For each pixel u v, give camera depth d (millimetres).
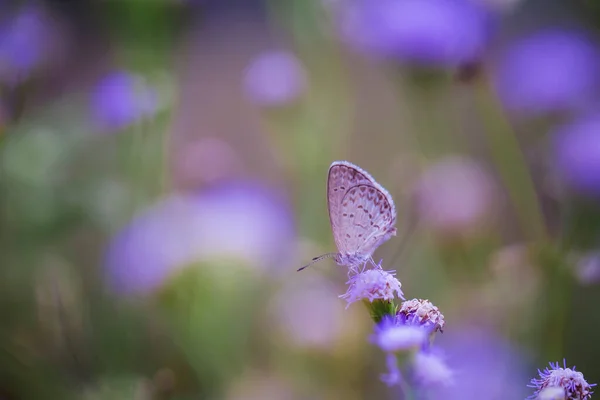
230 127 613
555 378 265
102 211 397
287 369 382
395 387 377
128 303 379
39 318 383
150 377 378
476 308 380
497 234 425
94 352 379
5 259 388
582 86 418
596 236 368
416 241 407
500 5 403
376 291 274
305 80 428
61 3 628
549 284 368
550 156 382
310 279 390
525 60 431
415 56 378
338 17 435
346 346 379
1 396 371
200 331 375
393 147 528
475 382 342
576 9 525
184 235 378
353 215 302
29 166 394
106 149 406
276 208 404
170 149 437
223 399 375
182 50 509
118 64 436
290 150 429
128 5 420
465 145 454
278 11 462
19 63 417
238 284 376
